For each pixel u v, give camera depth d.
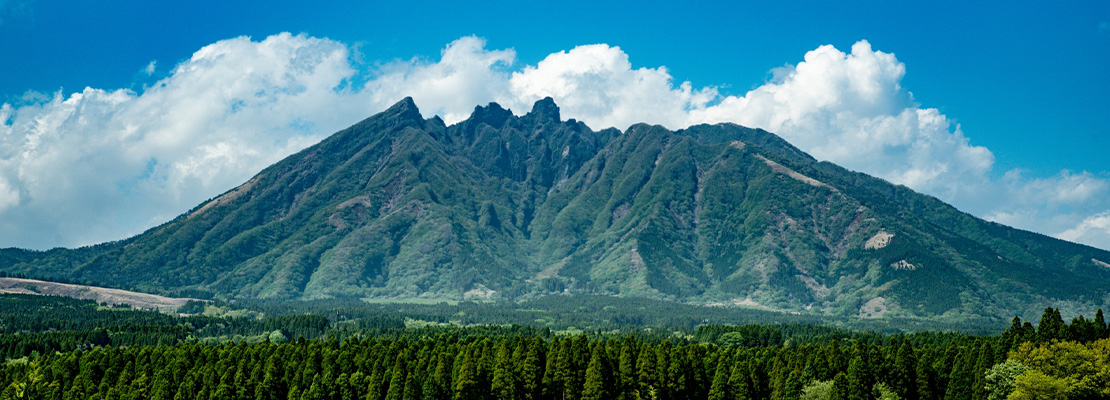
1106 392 193.75
